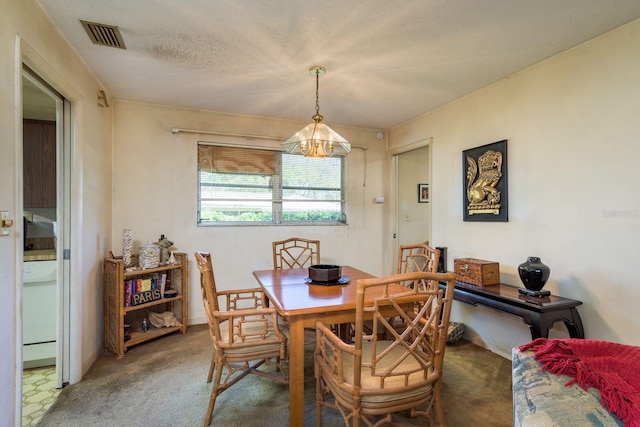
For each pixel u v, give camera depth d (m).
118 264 2.48
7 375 1.34
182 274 3.01
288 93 2.86
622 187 1.84
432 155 3.36
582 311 2.02
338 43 2.02
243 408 1.83
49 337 2.37
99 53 2.13
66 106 2.10
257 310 1.74
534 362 1.02
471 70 2.41
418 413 1.46
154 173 3.13
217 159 3.39
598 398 0.89
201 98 2.98
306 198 3.81
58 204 2.07
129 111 3.04
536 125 2.31
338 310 1.64
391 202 4.11
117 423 1.69
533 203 2.33
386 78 2.55
